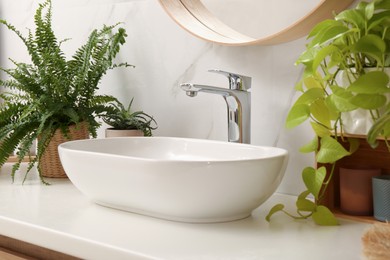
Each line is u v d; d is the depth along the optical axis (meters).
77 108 1.42
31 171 1.52
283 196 1.24
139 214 1.01
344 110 0.89
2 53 2.03
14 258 0.98
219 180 0.89
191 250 0.79
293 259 0.75
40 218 0.97
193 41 1.44
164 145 1.28
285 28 1.20
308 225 0.95
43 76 1.38
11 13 1.98
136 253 0.77
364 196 1.00
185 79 1.46
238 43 1.26
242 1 1.32
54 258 0.93
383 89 0.86
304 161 1.23
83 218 0.98
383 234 0.70
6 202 1.11
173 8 1.42
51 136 1.38
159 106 1.53
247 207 0.96
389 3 0.93
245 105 1.21
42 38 1.50
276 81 1.27
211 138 1.41
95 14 1.69
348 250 0.80
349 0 1.11
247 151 1.12
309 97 0.96
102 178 1.00
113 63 1.65
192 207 0.92
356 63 0.93
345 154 0.92
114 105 1.50
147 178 0.92
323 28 0.97
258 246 0.82
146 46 1.55
